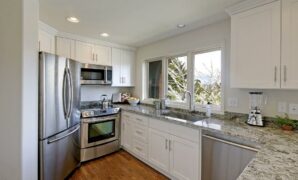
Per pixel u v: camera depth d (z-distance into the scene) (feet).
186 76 9.44
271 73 5.24
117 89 13.09
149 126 8.57
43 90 6.04
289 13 4.88
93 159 9.44
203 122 6.63
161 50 10.76
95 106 11.44
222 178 5.49
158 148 8.00
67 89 7.38
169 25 8.20
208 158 5.89
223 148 5.44
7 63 5.35
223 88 7.49
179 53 9.61
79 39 10.08
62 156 7.06
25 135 5.40
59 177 6.87
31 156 5.60
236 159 5.11
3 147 5.41
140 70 12.55
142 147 9.07
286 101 5.81
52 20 7.67
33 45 5.69
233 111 7.19
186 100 9.27
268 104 6.22
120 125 10.84
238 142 5.10
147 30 8.96
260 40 5.47
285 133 5.10
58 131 6.79
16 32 5.32
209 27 8.02
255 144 4.66
